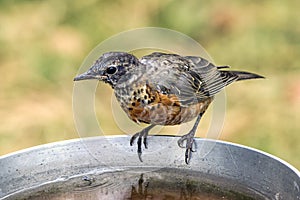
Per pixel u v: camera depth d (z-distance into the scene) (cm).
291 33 1398
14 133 1141
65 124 1165
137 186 562
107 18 1504
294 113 1144
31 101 1234
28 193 551
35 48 1398
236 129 1119
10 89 1280
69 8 1527
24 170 556
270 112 1155
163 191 552
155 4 1522
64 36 1445
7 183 545
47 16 1516
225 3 1486
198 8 1487
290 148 1068
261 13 1456
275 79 1254
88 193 553
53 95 1255
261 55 1350
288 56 1338
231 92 1216
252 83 1235
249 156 542
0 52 1404
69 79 1304
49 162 569
